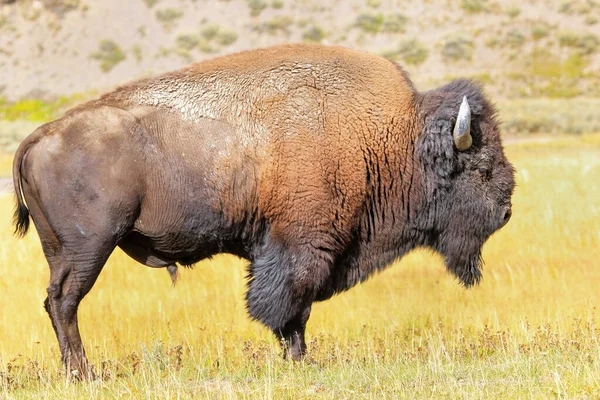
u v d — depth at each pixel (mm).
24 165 23656
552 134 137625
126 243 24797
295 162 23875
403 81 25766
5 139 129125
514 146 111000
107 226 23266
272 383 20078
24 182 23750
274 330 24500
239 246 25094
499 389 18359
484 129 25875
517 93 193375
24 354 26984
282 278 24047
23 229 24469
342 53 25328
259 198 24078
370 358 23094
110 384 21328
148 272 36438
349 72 24953
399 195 25422
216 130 24031
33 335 28297
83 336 28969
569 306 29344
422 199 25609
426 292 33469
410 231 26031
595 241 41250
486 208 26031
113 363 23641
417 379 19719
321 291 25031
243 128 24047
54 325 23500
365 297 33312
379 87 25094
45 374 23203
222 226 24344
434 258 39375
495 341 24719
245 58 24906
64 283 23484
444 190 25750
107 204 23203
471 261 26750
